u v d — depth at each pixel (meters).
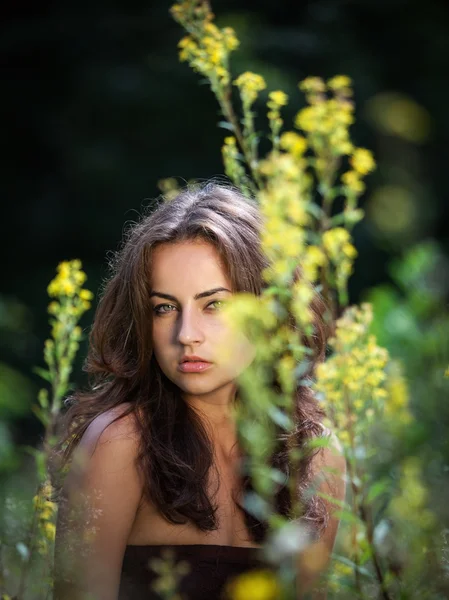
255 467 3.38
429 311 8.95
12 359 15.43
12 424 12.01
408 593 3.67
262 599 3.40
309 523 4.41
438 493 5.41
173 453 4.34
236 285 4.25
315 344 4.55
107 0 19.33
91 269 18.97
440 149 22.48
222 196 4.50
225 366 4.15
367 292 18.62
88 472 4.32
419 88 21.52
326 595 4.27
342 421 3.55
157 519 4.41
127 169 18.81
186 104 18.52
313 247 3.26
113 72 18.72
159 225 4.34
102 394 4.68
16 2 19.30
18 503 4.61
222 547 4.36
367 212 20.88
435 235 22.97
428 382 7.40
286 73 18.16
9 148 19.42
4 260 19.25
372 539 3.57
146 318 4.37
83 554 4.08
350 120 3.56
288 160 3.14
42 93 19.23
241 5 19.39
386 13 20.75
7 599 4.07
